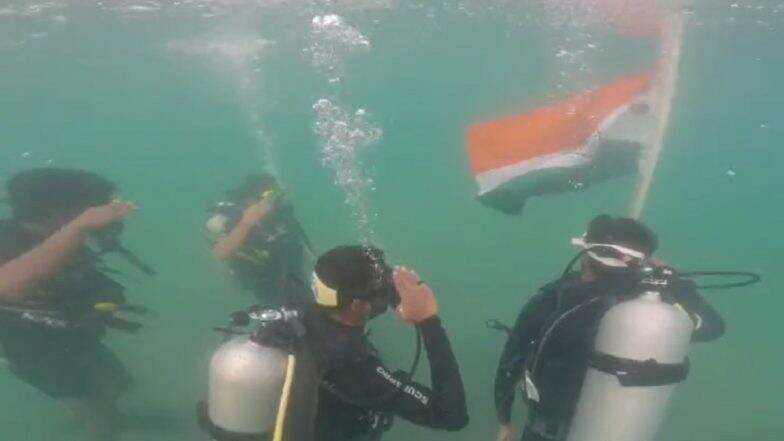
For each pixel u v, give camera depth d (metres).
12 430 2.19
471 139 3.40
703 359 2.54
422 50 3.87
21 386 2.48
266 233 2.22
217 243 2.26
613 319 1.35
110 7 3.71
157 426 2.10
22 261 1.70
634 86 3.51
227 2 3.73
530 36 3.83
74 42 3.80
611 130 3.17
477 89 3.77
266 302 2.32
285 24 3.81
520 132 3.28
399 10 3.79
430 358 1.09
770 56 3.94
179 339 2.59
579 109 3.34
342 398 1.04
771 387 2.35
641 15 3.84
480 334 2.57
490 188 3.06
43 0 3.66
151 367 2.41
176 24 3.78
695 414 2.22
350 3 3.78
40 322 1.78
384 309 1.09
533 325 1.48
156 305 2.85
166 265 3.25
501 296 2.84
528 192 3.04
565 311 1.41
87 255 1.83
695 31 3.86
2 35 3.72
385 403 1.04
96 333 1.91
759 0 3.80
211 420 1.26
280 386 1.20
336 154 4.14
